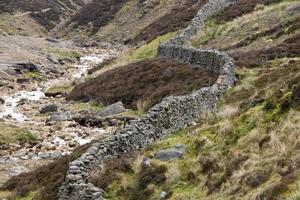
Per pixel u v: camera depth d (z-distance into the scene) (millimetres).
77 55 96438
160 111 21719
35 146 35250
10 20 146125
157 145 19938
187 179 15836
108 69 61594
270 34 47062
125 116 38312
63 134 38031
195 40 56344
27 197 21219
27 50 90875
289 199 10617
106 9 129000
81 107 45594
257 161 14328
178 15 75312
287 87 19438
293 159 13273
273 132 15883
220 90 29062
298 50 37906
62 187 17266
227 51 47312
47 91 59344
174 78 40344
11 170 29422
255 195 12000
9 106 51375
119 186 16469
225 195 13422
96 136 36656
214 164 15766
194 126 22344
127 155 18922
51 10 167875
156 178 16266
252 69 34875
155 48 61969
